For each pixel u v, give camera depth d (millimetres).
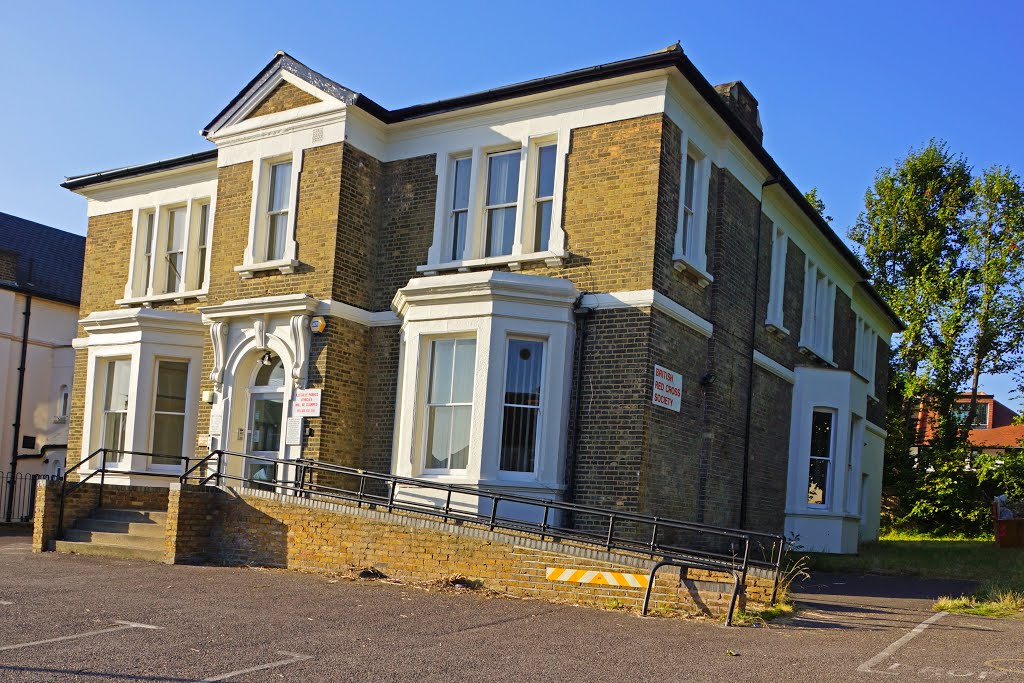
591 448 14195
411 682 6992
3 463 26438
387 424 15930
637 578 10961
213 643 8102
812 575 16172
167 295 19047
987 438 54844
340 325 15883
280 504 13734
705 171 15961
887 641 9320
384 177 17047
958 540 31547
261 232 17062
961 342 38625
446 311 14688
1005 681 7488
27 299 27453
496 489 13953
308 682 6867
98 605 9922
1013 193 38188
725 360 16484
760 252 18281
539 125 15523
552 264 15047
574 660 7961
